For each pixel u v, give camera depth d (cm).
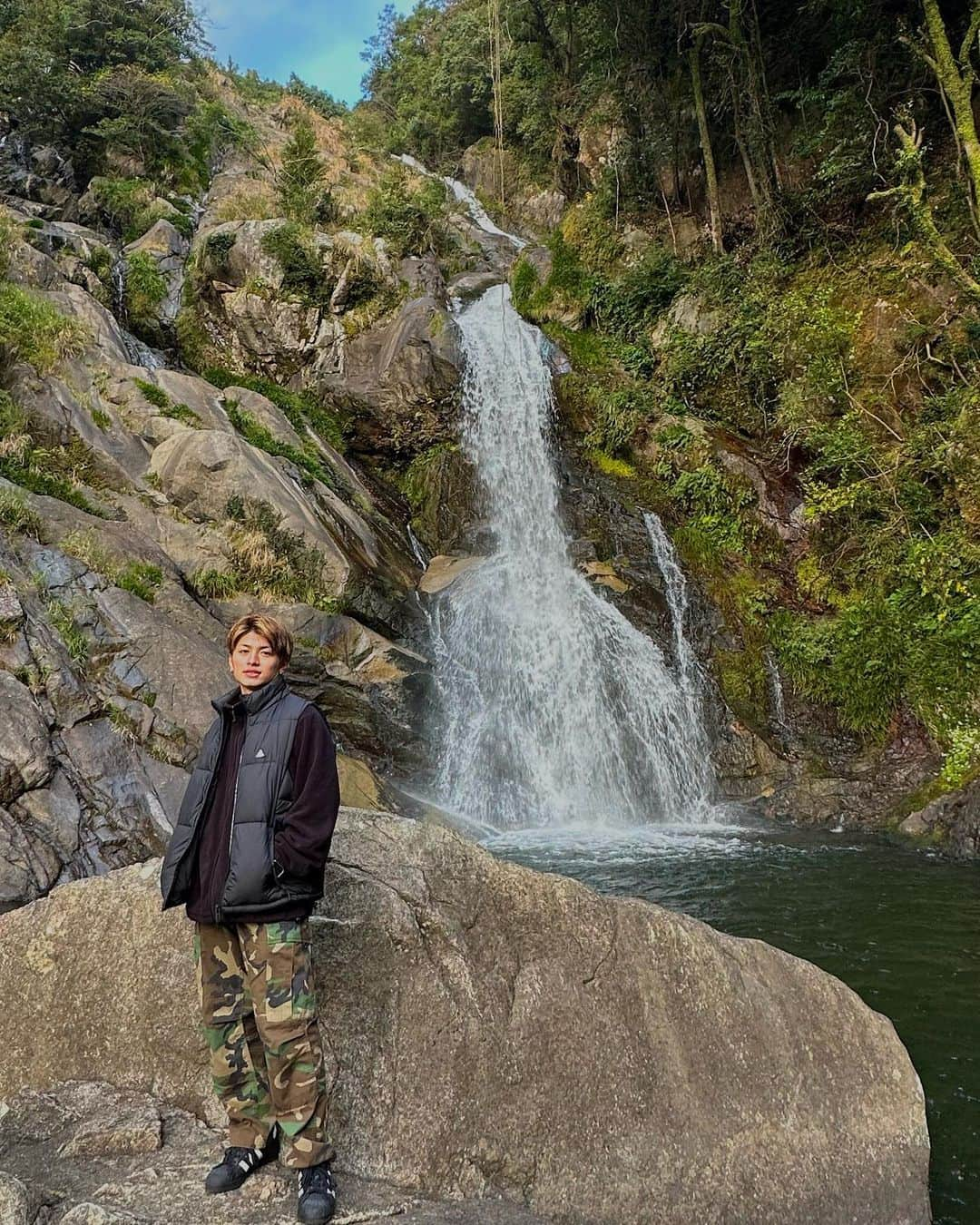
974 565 1140
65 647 834
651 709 1257
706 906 766
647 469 1609
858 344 1465
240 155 2803
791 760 1196
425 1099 301
